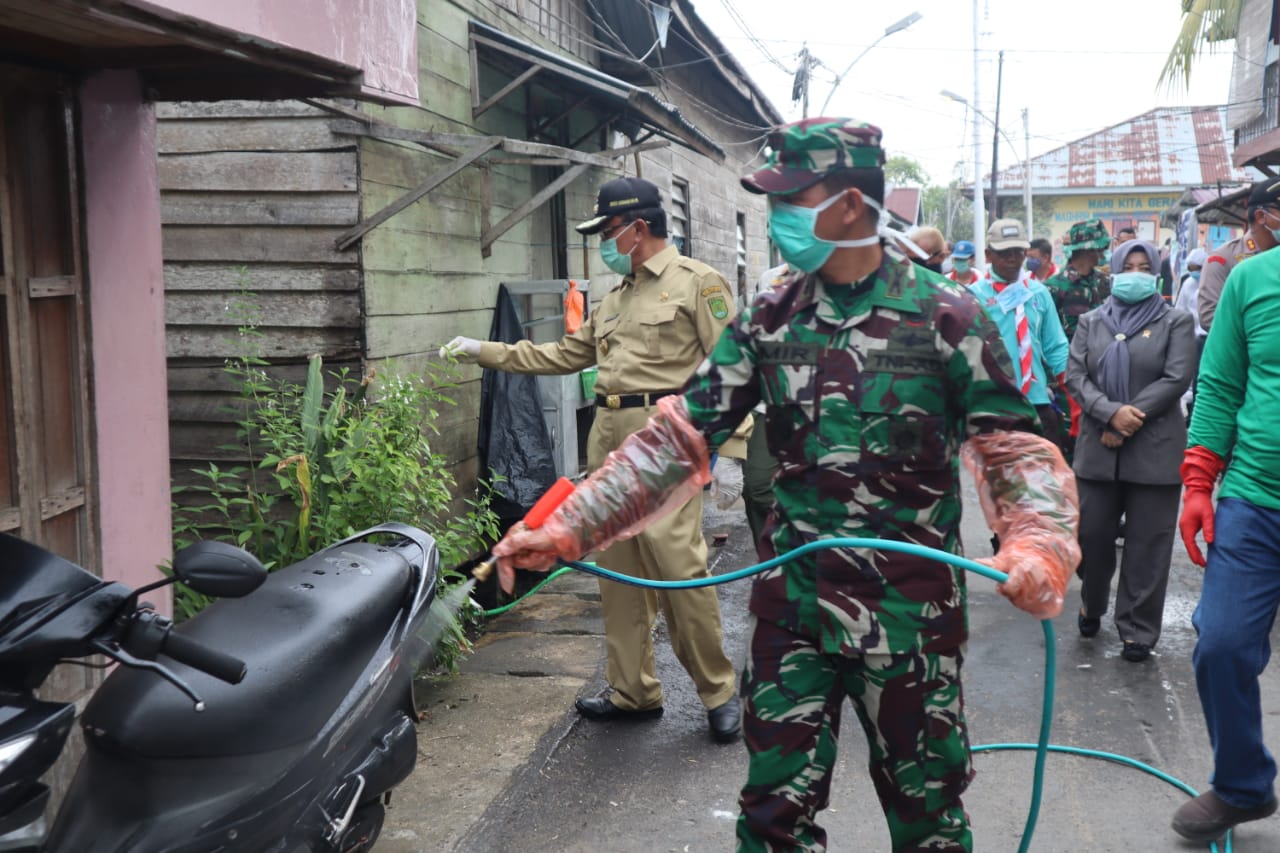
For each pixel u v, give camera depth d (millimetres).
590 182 9984
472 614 5664
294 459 4633
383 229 5922
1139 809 3830
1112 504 5461
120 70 3916
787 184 2320
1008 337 6324
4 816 2174
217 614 2920
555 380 7414
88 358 3789
